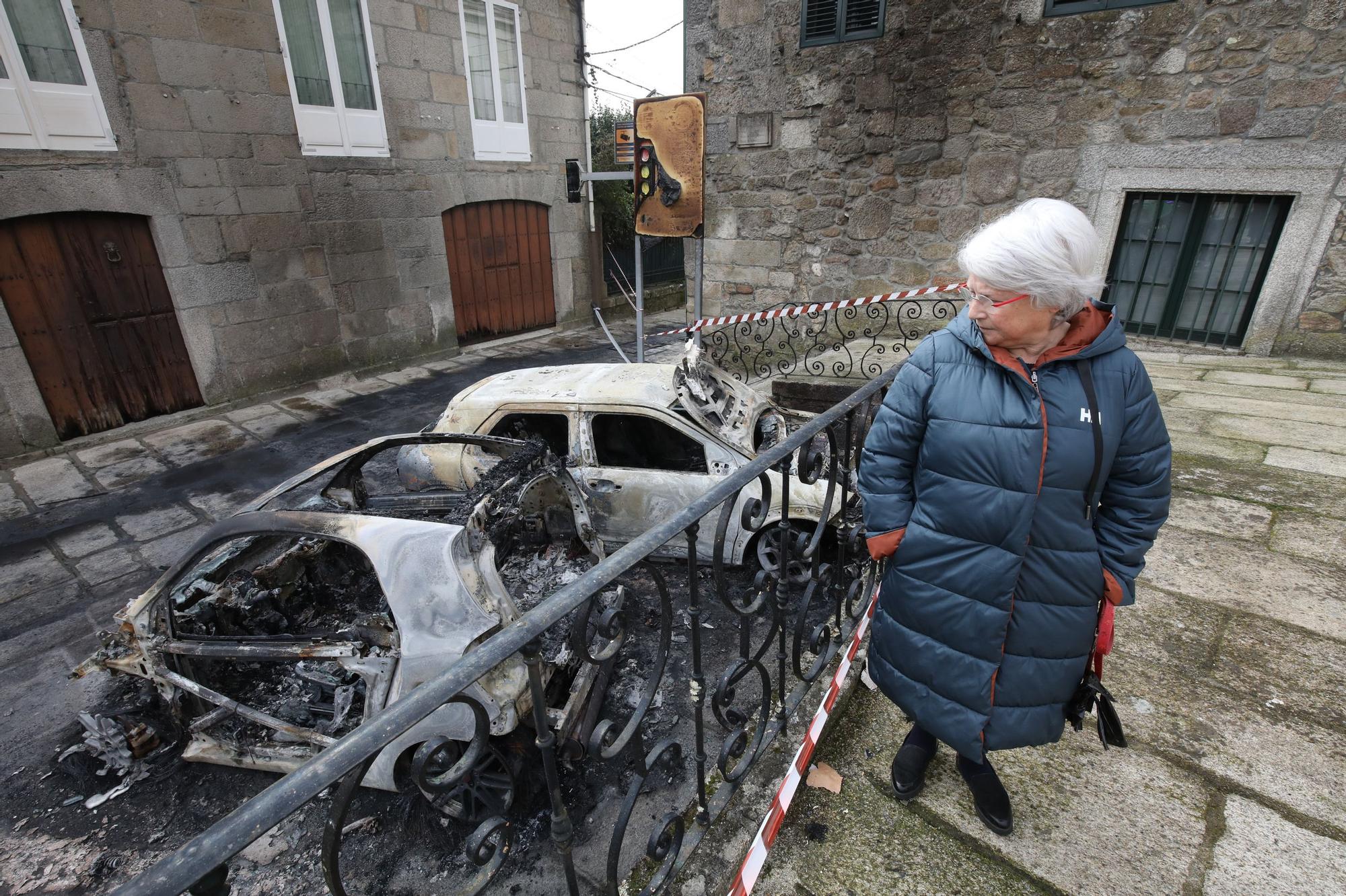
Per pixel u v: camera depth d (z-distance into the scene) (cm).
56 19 682
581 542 378
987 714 157
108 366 789
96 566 520
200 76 795
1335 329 599
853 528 341
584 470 435
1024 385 141
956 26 646
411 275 1105
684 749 300
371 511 375
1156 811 194
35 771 315
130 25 729
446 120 1102
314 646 259
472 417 465
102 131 728
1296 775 204
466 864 253
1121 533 147
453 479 464
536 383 480
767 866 186
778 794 182
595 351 1264
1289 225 584
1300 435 453
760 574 191
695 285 809
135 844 274
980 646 153
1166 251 657
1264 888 171
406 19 1009
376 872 252
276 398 955
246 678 309
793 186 782
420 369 1123
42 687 376
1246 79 558
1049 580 146
